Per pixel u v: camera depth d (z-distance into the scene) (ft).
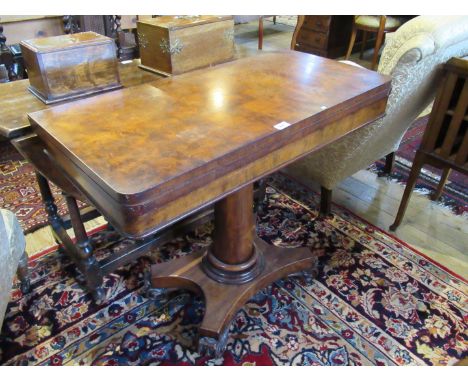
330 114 3.53
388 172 7.59
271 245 5.25
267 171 3.27
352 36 12.81
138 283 5.20
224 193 3.02
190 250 5.77
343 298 4.97
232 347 4.38
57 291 5.05
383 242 5.89
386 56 4.60
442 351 4.33
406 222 6.34
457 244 5.89
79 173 2.93
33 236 6.02
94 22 8.04
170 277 4.76
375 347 4.37
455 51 4.74
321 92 3.82
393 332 4.54
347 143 5.17
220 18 4.82
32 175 7.63
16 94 4.24
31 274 5.29
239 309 4.60
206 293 4.54
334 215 6.47
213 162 2.79
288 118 3.31
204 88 3.97
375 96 3.96
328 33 13.35
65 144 2.97
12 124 3.56
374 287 5.12
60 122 3.32
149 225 2.66
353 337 4.49
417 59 4.25
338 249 5.75
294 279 5.25
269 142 3.11
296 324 4.64
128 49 8.46
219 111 3.47
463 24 4.47
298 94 3.78
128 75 4.80
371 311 4.79
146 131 3.15
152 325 4.63
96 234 6.04
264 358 4.26
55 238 5.51
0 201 6.81
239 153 2.93
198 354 4.31
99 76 4.25
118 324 4.64
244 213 4.38
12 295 4.98
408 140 8.86
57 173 3.84
